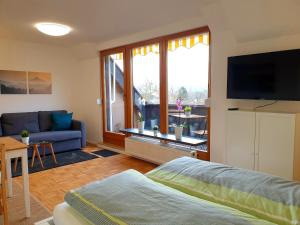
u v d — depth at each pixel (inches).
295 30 95.9
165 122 156.0
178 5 112.1
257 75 103.5
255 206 48.1
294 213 44.0
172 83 152.3
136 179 55.9
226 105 120.3
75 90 228.1
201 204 44.6
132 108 181.5
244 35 108.0
